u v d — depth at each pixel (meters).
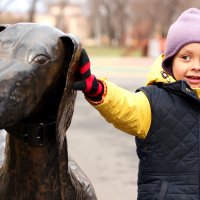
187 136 2.63
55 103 2.01
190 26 2.68
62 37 1.94
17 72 1.83
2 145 2.81
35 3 28.20
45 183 2.06
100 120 9.38
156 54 32.44
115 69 20.41
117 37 65.38
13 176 2.08
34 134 2.02
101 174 5.93
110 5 58.38
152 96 2.64
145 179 2.67
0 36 1.93
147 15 43.50
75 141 7.56
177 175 2.63
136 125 2.50
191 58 2.70
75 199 2.21
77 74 1.99
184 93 2.64
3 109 1.78
